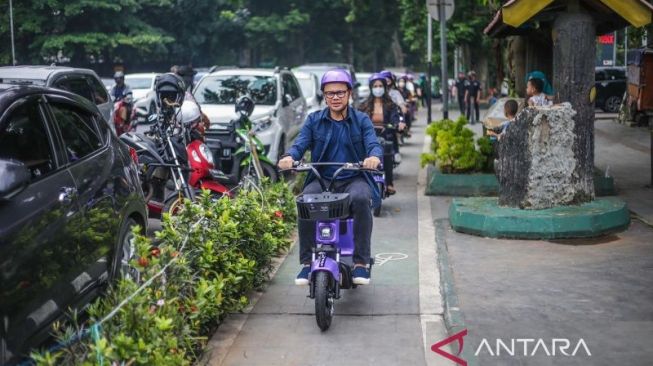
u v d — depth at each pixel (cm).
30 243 450
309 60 5722
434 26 3700
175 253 544
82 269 520
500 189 941
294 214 959
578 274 723
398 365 536
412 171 1523
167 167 907
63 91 602
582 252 802
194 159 916
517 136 912
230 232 641
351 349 566
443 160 1222
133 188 648
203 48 5344
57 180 515
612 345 546
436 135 1316
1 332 413
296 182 1228
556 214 870
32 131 520
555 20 955
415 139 2255
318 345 575
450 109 3869
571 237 858
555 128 899
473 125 2756
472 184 1185
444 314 635
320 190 641
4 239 426
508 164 923
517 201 916
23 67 1202
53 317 475
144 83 2586
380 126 1173
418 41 3878
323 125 657
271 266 767
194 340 532
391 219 1026
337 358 550
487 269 748
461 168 1214
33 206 470
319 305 582
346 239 631
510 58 1487
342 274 618
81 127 602
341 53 5806
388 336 591
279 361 546
